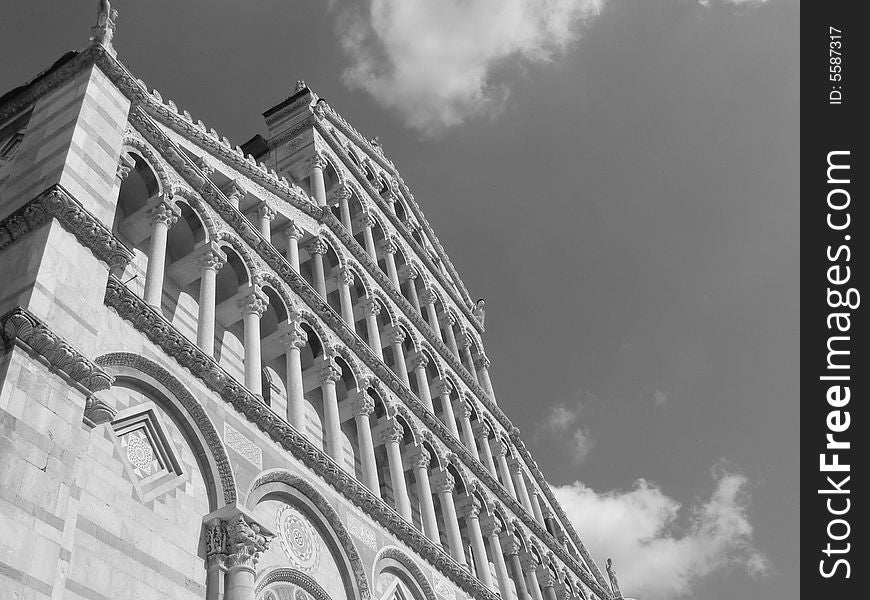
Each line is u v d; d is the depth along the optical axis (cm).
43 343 1419
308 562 2067
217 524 1791
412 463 2995
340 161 4012
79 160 1830
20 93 2136
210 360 1992
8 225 1628
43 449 1330
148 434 1789
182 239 2419
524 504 3931
